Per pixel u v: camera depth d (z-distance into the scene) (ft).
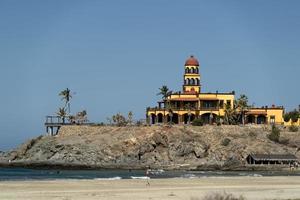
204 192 311.27
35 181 378.53
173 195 289.33
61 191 302.86
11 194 280.10
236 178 446.60
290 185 381.19
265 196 291.38
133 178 443.32
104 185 350.23
